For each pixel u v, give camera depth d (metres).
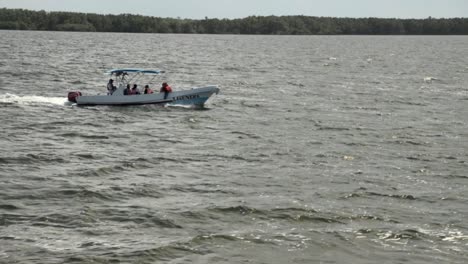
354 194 24.11
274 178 26.48
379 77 78.81
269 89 61.62
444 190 25.14
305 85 66.44
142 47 153.50
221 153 31.25
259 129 38.38
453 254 18.58
